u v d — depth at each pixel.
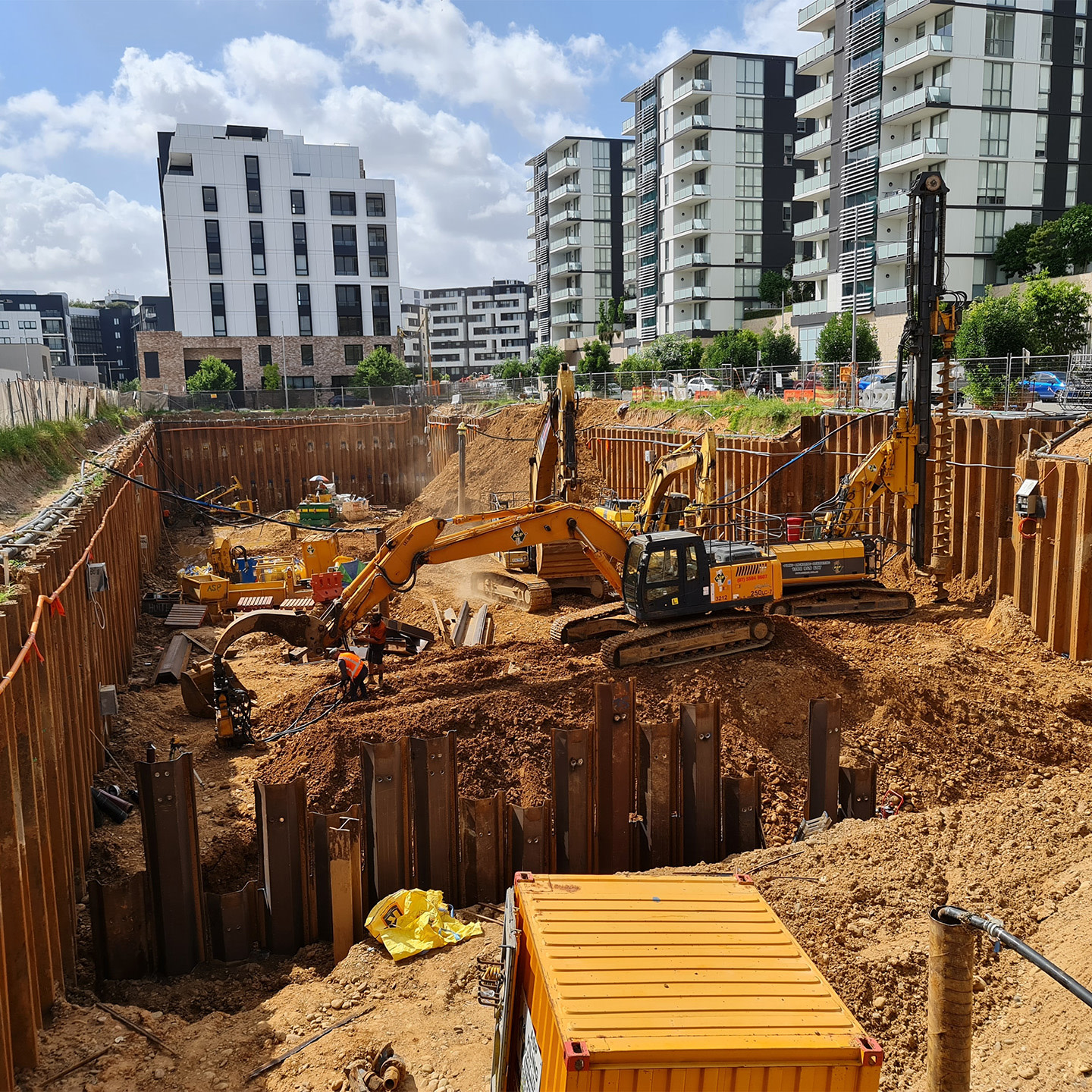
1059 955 9.02
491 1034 8.99
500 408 47.00
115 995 10.36
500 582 24.81
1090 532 16.78
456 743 12.39
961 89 48.56
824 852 11.56
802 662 16.47
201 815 13.77
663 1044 5.20
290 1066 8.62
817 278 60.44
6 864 7.82
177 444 47.94
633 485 35.59
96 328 161.88
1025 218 50.75
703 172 70.31
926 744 15.19
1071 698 15.82
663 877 7.19
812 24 58.88
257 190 72.62
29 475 22.03
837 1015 5.68
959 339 32.38
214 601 26.17
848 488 20.38
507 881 12.39
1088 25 49.88
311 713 16.98
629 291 88.19
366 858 11.98
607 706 12.77
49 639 10.27
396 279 77.06
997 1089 7.52
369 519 45.03
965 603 20.77
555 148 94.19
